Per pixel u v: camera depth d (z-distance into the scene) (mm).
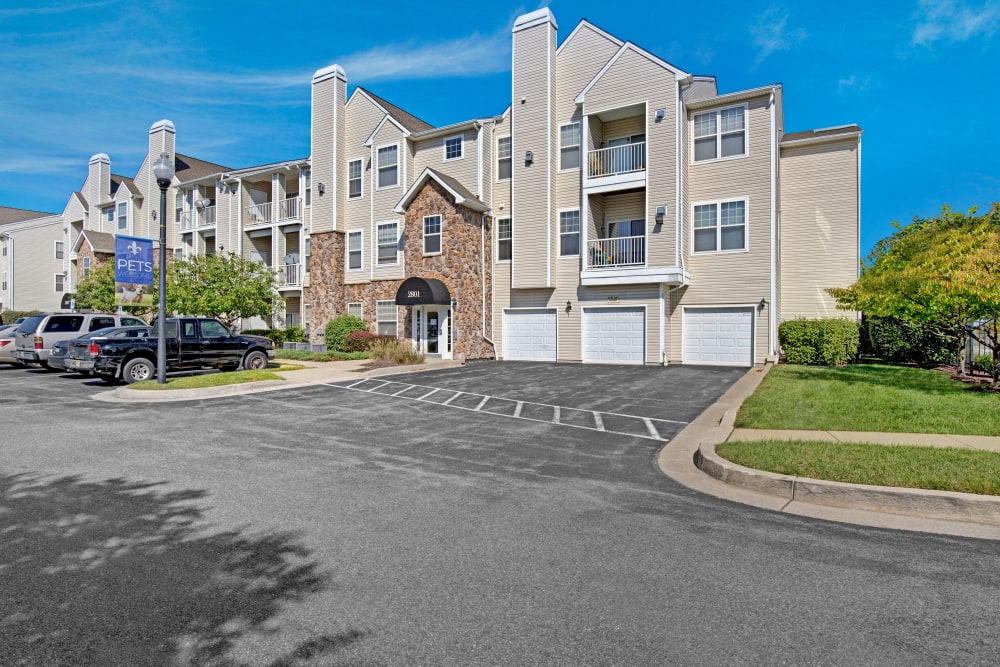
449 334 22031
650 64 19422
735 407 9875
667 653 2984
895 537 4578
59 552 4250
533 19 21750
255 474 6430
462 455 7398
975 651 3004
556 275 21531
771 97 18562
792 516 5082
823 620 3312
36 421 9758
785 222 20047
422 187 22531
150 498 5543
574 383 14648
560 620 3314
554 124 21656
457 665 2879
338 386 14406
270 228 29391
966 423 8211
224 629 3215
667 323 19969
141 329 16281
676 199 18922
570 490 5859
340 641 3092
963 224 15938
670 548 4359
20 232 42562
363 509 5238
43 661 2904
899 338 18078
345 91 26562
